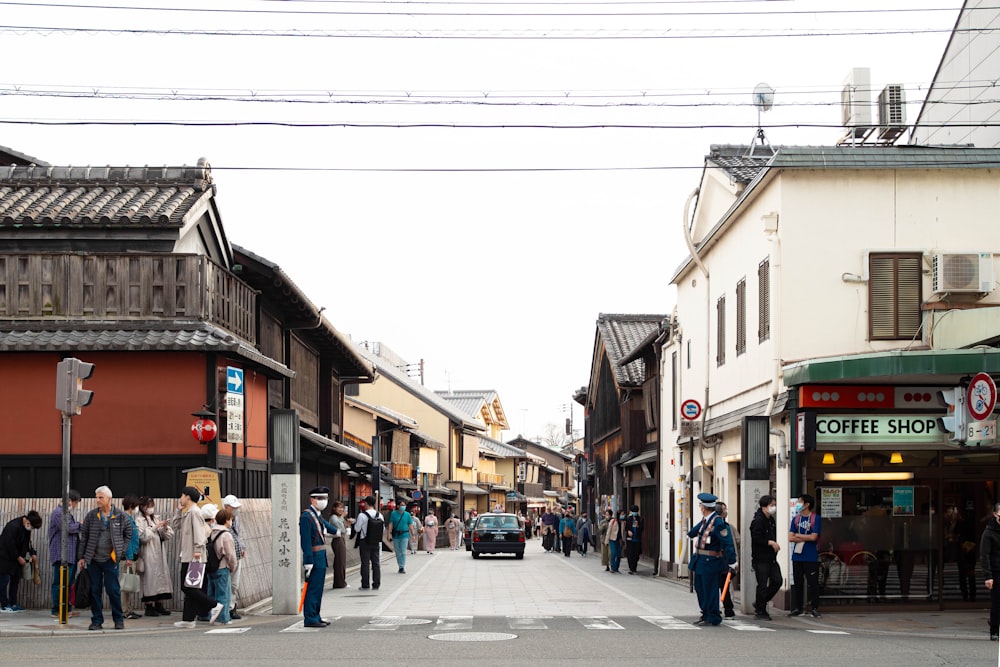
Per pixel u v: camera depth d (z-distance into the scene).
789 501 17.70
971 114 25.03
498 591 22.30
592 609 17.97
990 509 17.70
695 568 15.44
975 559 17.69
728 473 22.56
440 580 26.12
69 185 20.94
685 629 14.55
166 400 17.78
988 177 18.48
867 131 21.23
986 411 14.24
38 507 16.50
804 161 18.20
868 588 17.41
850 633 14.27
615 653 11.68
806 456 17.52
